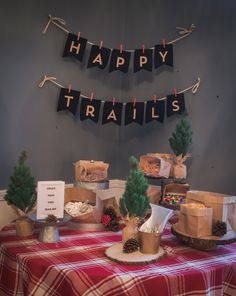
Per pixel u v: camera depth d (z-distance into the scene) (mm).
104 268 1170
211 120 2270
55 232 1469
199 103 2318
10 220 2150
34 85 2242
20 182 1565
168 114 2418
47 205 1527
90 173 1902
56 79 2342
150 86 2527
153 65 2502
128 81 2613
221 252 1399
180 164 2043
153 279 1106
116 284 1087
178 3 2398
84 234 1593
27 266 1229
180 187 2014
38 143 2281
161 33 2473
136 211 1335
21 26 2156
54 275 1166
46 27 2268
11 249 1354
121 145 2660
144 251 1303
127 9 2605
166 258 1304
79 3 2418
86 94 2498
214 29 2256
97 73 2541
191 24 2344
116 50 2490
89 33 2479
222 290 1247
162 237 1582
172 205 1945
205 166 2293
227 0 2205
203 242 1359
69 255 1298
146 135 2555
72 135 2449
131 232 1348
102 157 2615
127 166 2643
